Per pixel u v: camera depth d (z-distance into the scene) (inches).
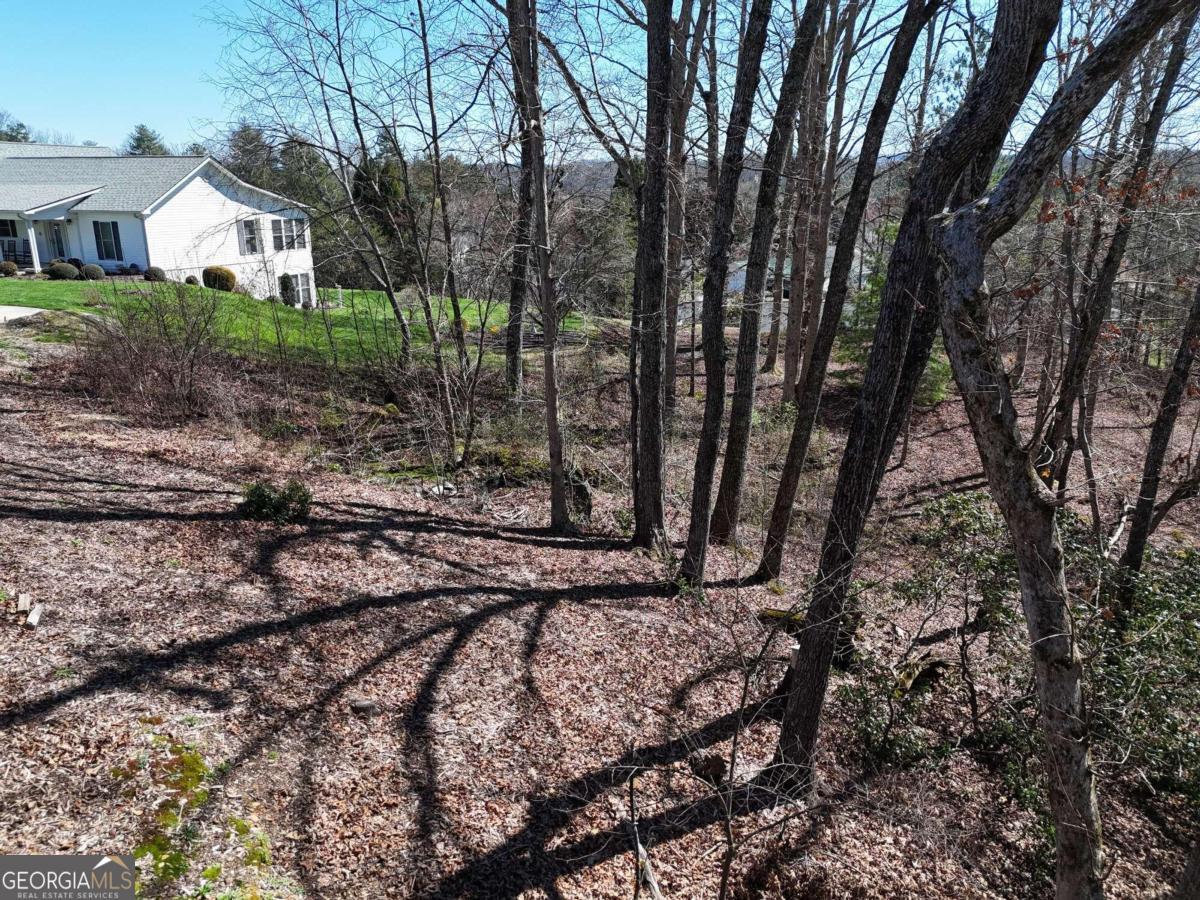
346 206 581.3
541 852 207.8
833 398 895.7
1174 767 278.1
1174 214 339.3
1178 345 426.3
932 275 213.0
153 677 229.6
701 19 522.9
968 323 165.0
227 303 729.6
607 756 253.6
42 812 170.2
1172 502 401.4
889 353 215.3
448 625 307.6
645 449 426.0
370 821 201.2
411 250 626.5
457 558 379.2
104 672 225.5
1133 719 266.1
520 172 517.7
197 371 560.4
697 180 606.5
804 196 669.9
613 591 373.1
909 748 282.0
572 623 332.5
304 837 190.7
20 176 1131.3
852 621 312.5
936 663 342.3
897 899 222.7
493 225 559.5
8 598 251.1
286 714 231.0
